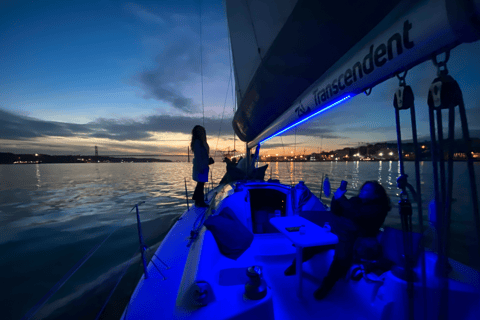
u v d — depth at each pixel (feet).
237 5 8.06
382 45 2.46
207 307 3.68
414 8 1.98
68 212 26.99
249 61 7.63
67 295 9.36
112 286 9.96
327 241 4.51
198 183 12.80
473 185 1.57
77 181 74.38
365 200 5.08
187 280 4.28
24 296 9.57
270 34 5.41
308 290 5.26
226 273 5.15
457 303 3.44
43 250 14.80
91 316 8.07
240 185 9.09
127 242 15.34
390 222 15.55
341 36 3.02
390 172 81.30
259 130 9.73
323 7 2.90
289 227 5.30
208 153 12.74
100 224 20.92
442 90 1.71
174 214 23.31
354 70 3.03
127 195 39.65
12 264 12.75
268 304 3.76
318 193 31.27
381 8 2.34
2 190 52.29
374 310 4.17
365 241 4.78
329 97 3.80
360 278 4.65
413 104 2.16
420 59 2.07
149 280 5.69
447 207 1.81
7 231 19.54
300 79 4.47
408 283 2.70
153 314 4.45
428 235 2.62
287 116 6.13
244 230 7.30
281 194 10.59
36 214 26.50
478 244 1.56
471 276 3.57
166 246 7.68
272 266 6.19
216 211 8.31
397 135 2.38
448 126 1.72
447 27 1.65
